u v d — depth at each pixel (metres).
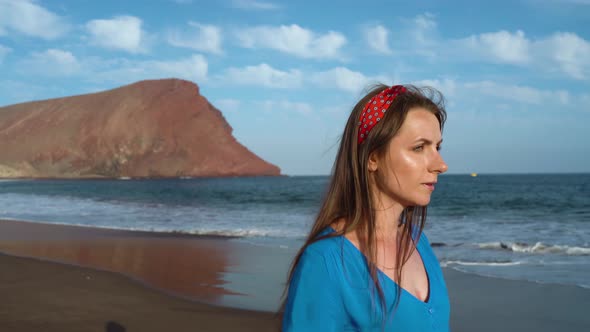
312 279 0.88
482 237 12.98
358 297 0.87
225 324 5.54
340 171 1.00
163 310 6.12
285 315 0.90
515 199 32.84
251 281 7.87
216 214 22.09
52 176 163.62
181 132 172.00
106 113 174.62
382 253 0.94
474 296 6.65
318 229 0.99
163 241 12.83
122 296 6.85
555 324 5.43
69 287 7.34
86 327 5.39
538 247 10.61
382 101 0.96
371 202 0.95
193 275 8.39
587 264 8.75
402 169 0.92
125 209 25.84
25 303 6.38
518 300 6.41
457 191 45.78
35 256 10.51
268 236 13.66
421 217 1.12
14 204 30.67
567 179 98.25
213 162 168.62
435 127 0.95
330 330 0.86
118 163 166.12
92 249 11.53
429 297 0.94
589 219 18.36
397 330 0.89
